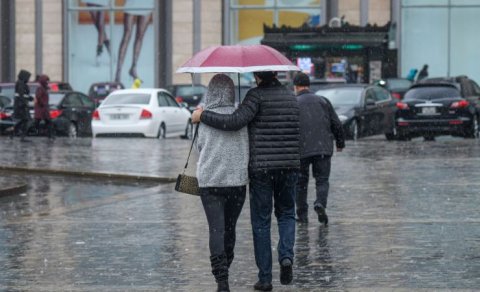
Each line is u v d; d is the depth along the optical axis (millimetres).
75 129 63531
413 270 18922
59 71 99875
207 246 22062
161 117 58375
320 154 24375
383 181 34188
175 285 17938
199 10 98375
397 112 54906
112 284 18109
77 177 37906
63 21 99500
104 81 99125
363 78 73562
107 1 98750
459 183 33281
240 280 18422
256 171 17047
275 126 17109
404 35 94500
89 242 22859
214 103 17062
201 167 16953
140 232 24234
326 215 24766
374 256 20484
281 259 17266
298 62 73812
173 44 98812
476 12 93625
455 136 56812
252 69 16922
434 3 93875
